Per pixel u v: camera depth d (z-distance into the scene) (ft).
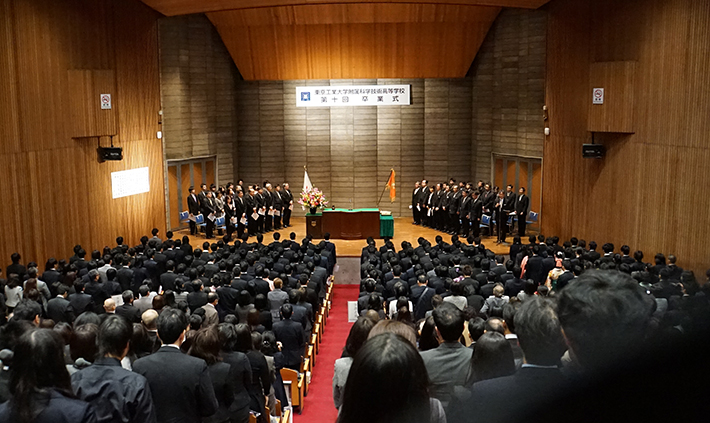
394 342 5.18
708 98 43.86
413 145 80.18
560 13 61.98
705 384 2.95
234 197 68.18
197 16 71.51
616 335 4.02
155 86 66.95
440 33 72.08
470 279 33.81
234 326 20.81
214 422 16.76
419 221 76.43
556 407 3.48
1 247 46.68
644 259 51.24
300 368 30.09
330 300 49.75
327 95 77.77
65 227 53.47
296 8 69.41
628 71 51.34
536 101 67.56
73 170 54.39
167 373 14.60
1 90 46.42
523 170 71.26
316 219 67.87
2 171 46.68
